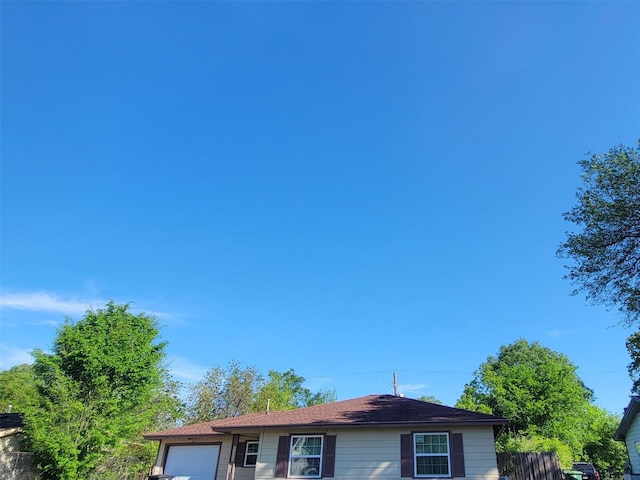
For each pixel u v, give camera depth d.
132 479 22.08
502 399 36.25
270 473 16.06
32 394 18.31
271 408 35.16
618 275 15.02
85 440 17.47
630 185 14.18
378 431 15.80
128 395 19.48
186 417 32.28
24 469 18.16
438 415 15.95
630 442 20.50
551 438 33.16
